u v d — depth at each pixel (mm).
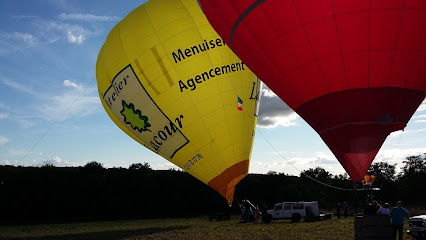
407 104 8312
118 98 17219
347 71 8203
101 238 16953
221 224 23797
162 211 44688
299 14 8164
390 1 7516
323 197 51281
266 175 51406
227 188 17047
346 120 8586
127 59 16625
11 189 39969
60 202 41562
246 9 8844
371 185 10617
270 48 9000
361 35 7844
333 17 7891
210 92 16062
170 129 16500
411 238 13289
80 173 44219
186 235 16672
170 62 16000
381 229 9273
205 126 16219
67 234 20406
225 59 16266
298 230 17125
